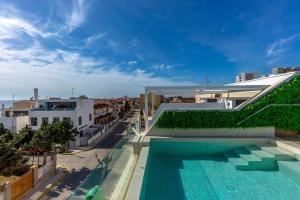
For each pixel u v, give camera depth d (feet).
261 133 48.34
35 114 132.05
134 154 38.75
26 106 173.68
